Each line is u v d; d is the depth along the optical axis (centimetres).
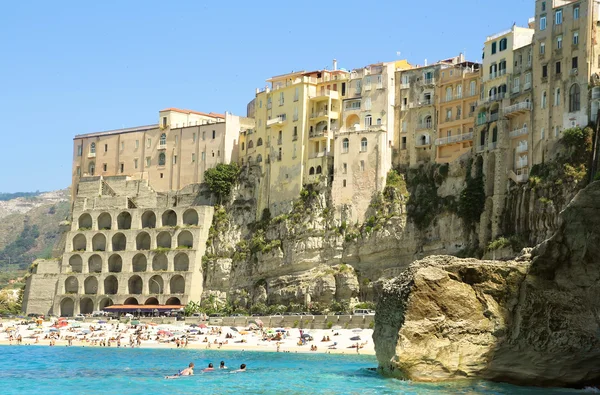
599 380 6681
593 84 13225
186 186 19825
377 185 16325
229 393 7375
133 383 8269
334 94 17588
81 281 19900
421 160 16425
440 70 16450
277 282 16975
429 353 6825
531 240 13475
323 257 16488
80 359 11156
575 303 6550
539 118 13975
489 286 6894
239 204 18850
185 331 14825
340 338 13175
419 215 15625
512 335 6762
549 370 6656
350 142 16725
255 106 19162
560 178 13162
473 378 6806
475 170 15038
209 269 18675
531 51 14412
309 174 17525
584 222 6325
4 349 13162
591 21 13388
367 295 15700
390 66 16938
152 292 19138
